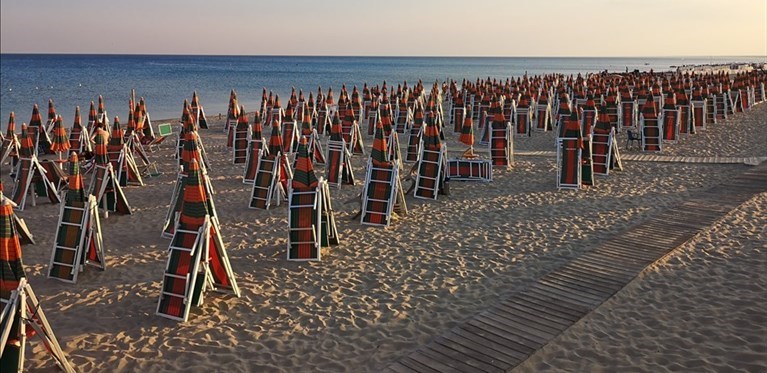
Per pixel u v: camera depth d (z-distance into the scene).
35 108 19.92
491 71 129.25
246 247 9.76
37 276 8.49
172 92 57.66
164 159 18.98
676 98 22.27
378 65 179.62
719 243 9.15
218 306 7.39
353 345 6.33
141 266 8.90
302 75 103.06
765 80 42.22
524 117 23.75
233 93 26.70
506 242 9.77
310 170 9.17
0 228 5.48
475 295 7.60
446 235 10.26
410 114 25.59
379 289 7.88
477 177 14.77
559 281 7.78
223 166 17.62
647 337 6.27
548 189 13.68
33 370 5.90
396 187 11.24
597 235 9.98
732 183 13.17
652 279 7.82
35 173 12.81
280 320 7.00
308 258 9.02
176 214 10.39
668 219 10.53
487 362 5.75
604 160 15.09
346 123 20.59
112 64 150.88
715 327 6.44
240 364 5.96
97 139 12.27
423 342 6.35
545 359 5.85
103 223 11.31
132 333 6.69
